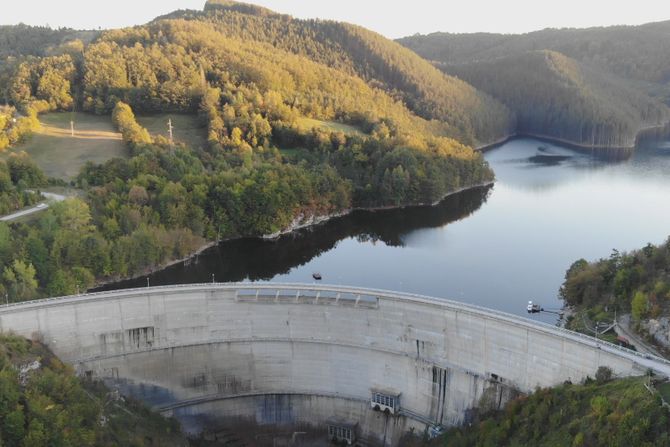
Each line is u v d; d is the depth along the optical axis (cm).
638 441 9250
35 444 11056
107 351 14862
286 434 15388
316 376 15262
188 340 15288
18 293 16988
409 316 14325
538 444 10731
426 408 14362
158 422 14275
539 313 18250
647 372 10781
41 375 12481
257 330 15312
